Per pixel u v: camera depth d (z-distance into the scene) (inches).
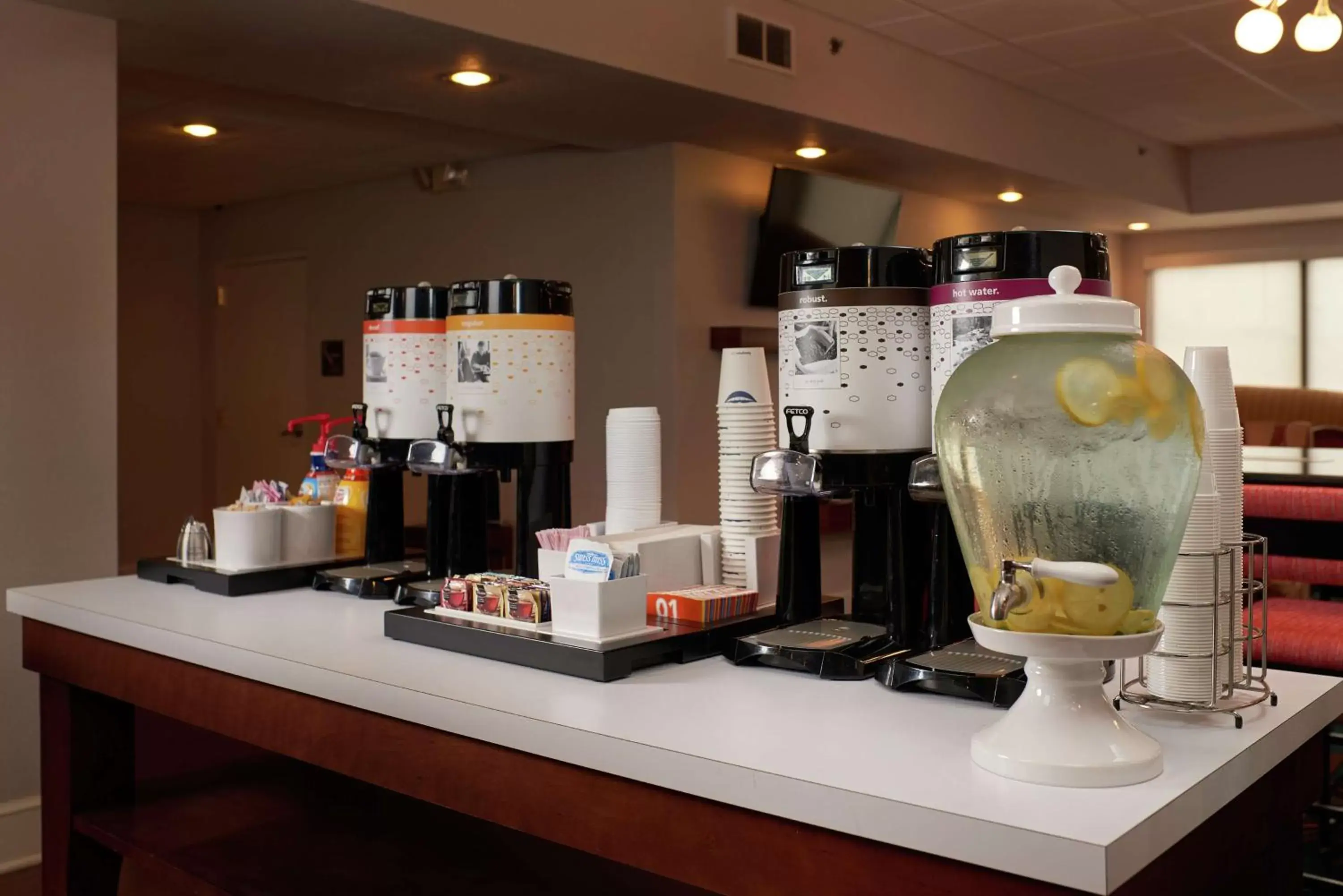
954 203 284.7
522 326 74.7
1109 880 32.6
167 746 92.7
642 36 164.4
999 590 37.4
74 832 76.5
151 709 67.9
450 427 73.6
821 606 61.5
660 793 43.2
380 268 269.0
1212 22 199.0
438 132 220.2
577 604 55.9
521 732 47.1
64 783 76.8
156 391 308.2
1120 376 36.6
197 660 63.3
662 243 212.5
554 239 231.0
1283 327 348.8
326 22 140.8
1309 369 345.4
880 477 55.6
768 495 66.4
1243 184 312.0
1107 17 195.3
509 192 239.3
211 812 77.1
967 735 43.9
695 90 173.2
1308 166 302.4
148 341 306.5
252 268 303.4
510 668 55.6
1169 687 46.8
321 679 55.8
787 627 59.3
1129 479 36.6
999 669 49.1
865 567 60.7
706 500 216.7
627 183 217.8
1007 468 37.5
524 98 177.8
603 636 55.2
